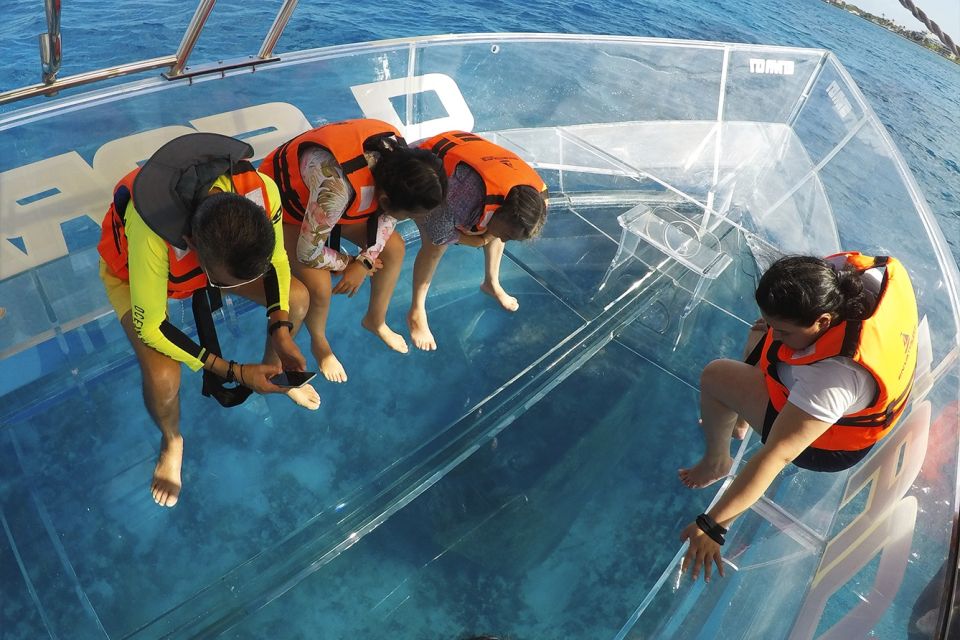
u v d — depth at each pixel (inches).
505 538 93.2
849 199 131.3
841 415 74.4
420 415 104.2
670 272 133.1
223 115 120.1
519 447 103.3
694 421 110.3
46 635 77.2
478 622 85.6
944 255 113.0
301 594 85.0
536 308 122.7
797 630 80.6
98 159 109.3
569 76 149.8
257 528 89.0
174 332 76.7
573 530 95.1
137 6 310.5
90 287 100.9
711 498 100.5
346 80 132.4
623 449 105.2
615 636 84.7
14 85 251.4
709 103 152.9
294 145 88.0
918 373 99.0
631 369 116.6
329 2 344.5
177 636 79.0
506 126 141.8
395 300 120.0
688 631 84.8
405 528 92.6
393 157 83.1
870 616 75.0
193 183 70.7
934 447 88.0
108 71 109.5
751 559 89.8
